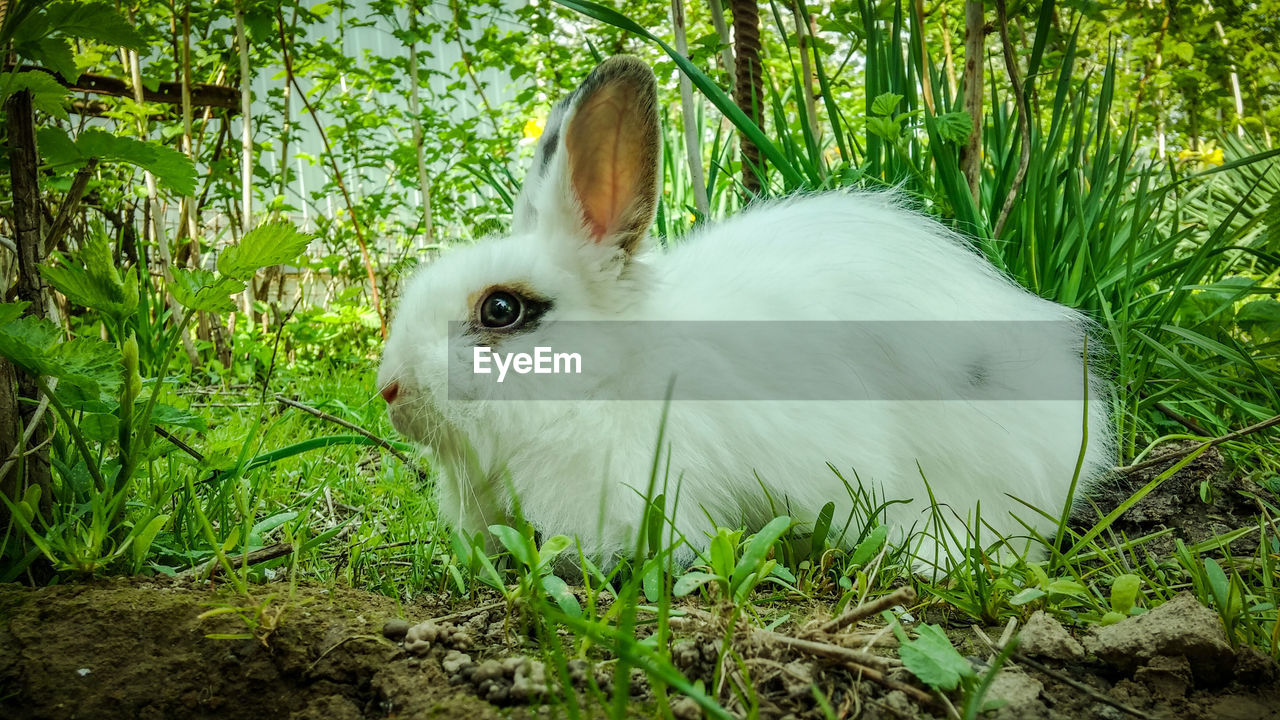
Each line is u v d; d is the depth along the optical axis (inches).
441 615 10.6
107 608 9.9
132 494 13.1
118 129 27.1
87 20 10.5
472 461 12.9
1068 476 14.7
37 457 11.2
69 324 28.0
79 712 8.9
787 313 13.4
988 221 21.6
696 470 12.0
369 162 39.1
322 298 44.2
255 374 28.3
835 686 8.6
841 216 15.2
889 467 13.0
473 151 34.3
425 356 12.8
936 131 19.3
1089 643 9.5
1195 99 37.3
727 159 31.1
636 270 13.2
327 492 15.6
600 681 8.6
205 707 9.1
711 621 9.3
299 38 38.6
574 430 12.3
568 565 12.5
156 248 29.4
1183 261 20.3
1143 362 18.4
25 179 11.2
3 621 9.7
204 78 32.8
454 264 13.6
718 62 25.7
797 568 12.2
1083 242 19.3
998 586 10.6
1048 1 19.1
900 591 9.2
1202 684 9.0
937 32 31.2
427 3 31.0
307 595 10.7
